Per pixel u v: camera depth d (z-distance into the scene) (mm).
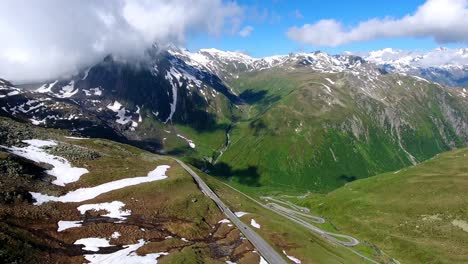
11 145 132500
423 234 169125
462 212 175375
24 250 78438
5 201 96125
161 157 198125
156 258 88625
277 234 120438
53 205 104500
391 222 187250
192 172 180250
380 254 156625
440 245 156500
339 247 151875
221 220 124438
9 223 87438
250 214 134875
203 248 100375
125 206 115125
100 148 170500
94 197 117062
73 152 146750
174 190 133875
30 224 91375
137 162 163750
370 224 192375
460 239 158000
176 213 118938
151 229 104938
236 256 99625
